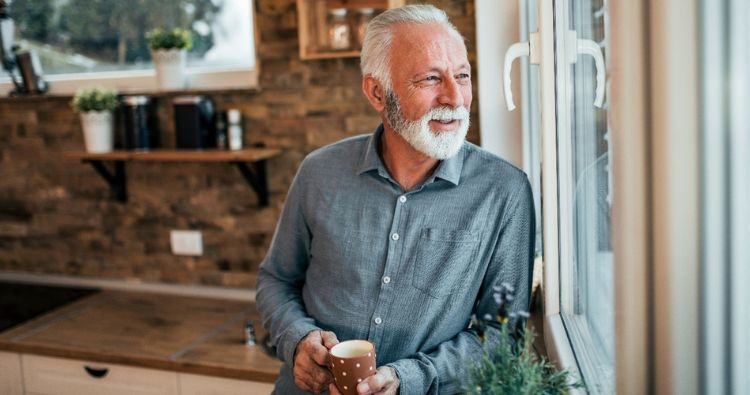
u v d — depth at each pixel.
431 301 1.45
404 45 1.39
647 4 0.75
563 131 1.49
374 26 1.46
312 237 1.63
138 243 3.02
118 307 2.82
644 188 0.77
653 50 0.74
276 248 1.69
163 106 2.88
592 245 1.31
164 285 3.01
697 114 0.73
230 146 2.72
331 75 2.65
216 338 2.46
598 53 1.17
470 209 1.47
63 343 2.45
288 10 2.66
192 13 2.94
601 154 1.18
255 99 2.76
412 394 1.36
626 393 0.81
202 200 2.90
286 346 1.51
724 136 0.73
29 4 3.10
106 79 3.03
